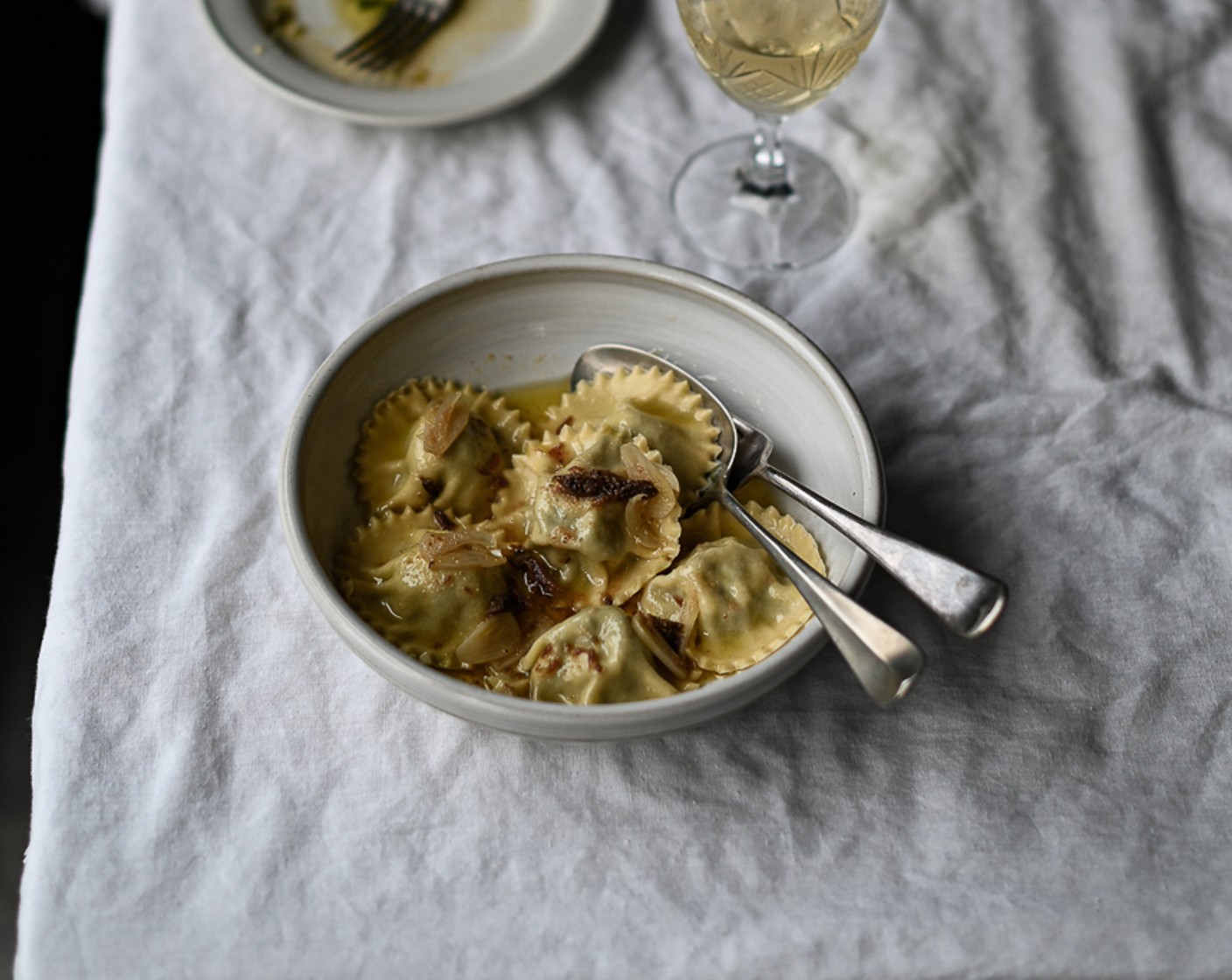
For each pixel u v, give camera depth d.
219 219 0.66
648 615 0.53
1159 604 0.56
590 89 0.70
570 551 0.54
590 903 0.50
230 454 0.59
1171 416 0.60
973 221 0.66
